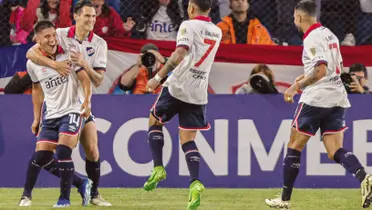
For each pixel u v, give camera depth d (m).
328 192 26.67
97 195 22.55
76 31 21.12
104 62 21.45
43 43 20.83
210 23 19.72
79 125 20.95
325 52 19.81
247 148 27.84
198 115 20.05
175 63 19.02
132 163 27.84
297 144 20.95
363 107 27.59
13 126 27.72
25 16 29.58
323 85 20.47
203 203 23.62
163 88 20.09
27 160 27.78
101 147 27.80
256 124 27.84
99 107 27.73
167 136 27.75
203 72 19.75
